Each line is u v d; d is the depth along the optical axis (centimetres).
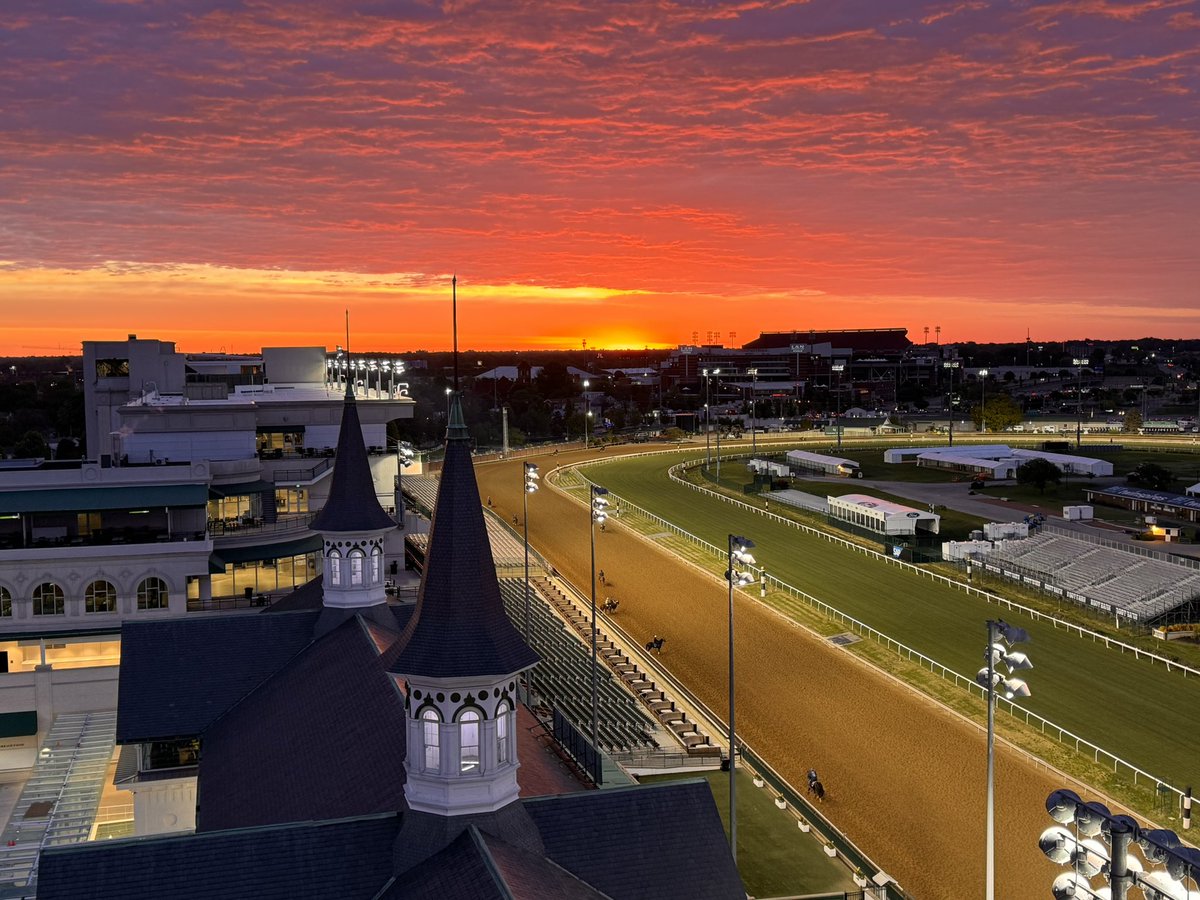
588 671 8206
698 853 3219
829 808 5947
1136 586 10175
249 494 9694
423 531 11281
